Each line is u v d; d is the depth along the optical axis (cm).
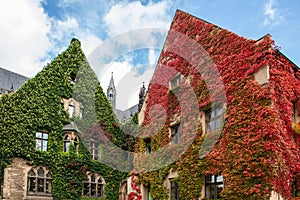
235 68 1761
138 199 2403
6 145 2370
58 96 2694
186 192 1911
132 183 2492
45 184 2478
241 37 1772
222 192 1652
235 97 1714
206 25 2078
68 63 2853
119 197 2886
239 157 1603
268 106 1540
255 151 1531
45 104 2600
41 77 2648
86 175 2722
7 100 2458
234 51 1797
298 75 1745
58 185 2516
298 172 1538
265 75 1590
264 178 1464
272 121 1501
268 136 1494
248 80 1662
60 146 2603
